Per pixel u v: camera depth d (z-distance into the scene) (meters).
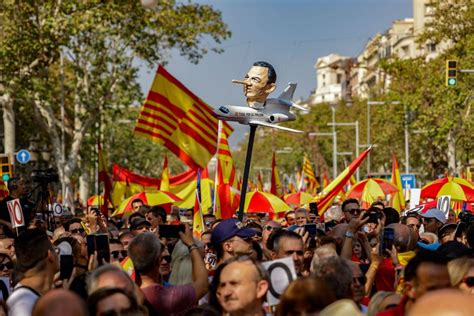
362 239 12.72
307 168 43.03
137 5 48.28
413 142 78.06
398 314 9.05
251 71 15.82
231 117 15.67
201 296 10.60
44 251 9.93
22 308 9.57
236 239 11.55
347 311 7.94
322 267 9.26
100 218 17.42
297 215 19.72
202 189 27.39
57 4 47.03
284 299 8.17
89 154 65.12
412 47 134.88
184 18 49.38
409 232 13.12
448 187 25.77
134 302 8.14
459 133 62.03
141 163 99.06
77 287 10.30
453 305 6.10
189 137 23.44
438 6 59.22
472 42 56.53
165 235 11.00
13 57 46.91
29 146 72.50
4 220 18.66
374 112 99.25
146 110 23.42
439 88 59.41
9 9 46.72
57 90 55.72
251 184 43.12
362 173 100.19
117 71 50.16
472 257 10.77
